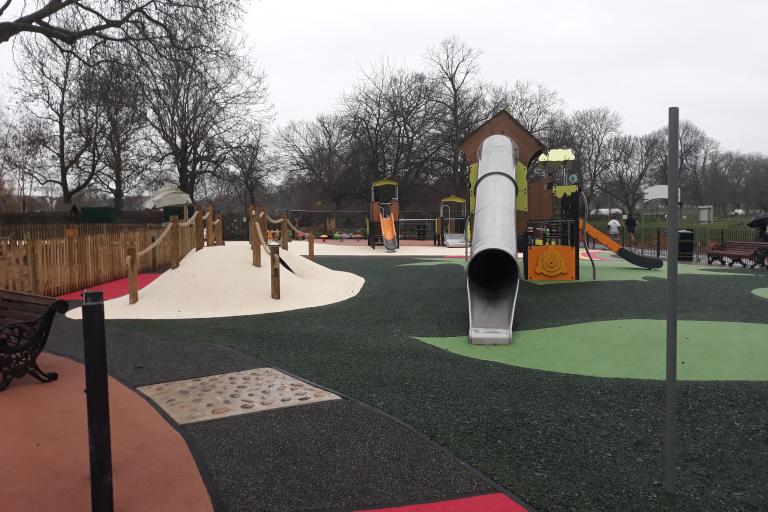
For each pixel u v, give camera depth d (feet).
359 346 23.12
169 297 34.27
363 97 165.27
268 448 12.68
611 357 21.04
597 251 86.63
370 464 11.80
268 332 26.12
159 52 56.75
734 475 11.20
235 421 14.40
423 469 11.55
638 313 30.01
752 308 31.22
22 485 11.10
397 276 50.14
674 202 10.03
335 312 31.55
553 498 10.32
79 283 44.11
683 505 10.02
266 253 44.16
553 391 16.85
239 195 178.60
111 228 50.47
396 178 163.32
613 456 12.17
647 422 14.17
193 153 121.80
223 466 11.79
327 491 10.66
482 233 27.25
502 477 11.19
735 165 247.09
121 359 20.93
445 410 15.20
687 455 12.19
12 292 20.18
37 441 13.33
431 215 173.17
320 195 205.46
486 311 25.18
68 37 54.54
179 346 23.11
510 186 31.27
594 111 223.71
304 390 16.94
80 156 115.85
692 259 68.33
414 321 28.71
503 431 13.65
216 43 61.98
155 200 98.48
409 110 160.04
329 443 12.94
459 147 46.80
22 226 37.35
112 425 14.20
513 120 46.70
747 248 59.11
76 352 22.52
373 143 164.25
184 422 14.38
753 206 239.50
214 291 34.55
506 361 20.59
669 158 9.96
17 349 17.33
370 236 103.35
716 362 19.99
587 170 223.30
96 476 9.17
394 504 10.13
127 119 90.74
